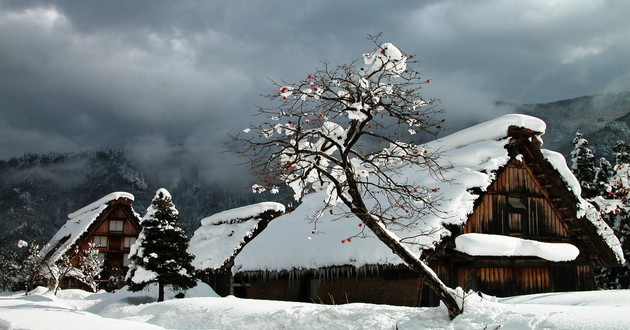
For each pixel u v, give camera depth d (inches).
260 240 1113.4
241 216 1658.5
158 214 1237.1
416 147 478.6
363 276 878.4
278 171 462.3
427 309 490.9
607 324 376.8
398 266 756.0
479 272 847.7
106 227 2218.3
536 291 892.6
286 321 557.3
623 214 1299.2
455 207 797.9
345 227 898.1
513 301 691.4
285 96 451.8
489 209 898.1
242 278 1162.0
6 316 661.9
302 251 936.9
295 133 466.6
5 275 2251.5
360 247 812.6
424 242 746.8
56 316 693.3
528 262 896.9
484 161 878.4
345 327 497.4
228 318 663.8
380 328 475.5
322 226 966.4
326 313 536.1
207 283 1631.4
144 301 1269.7
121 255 2235.5
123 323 617.9
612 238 940.0
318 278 976.3
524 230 927.0
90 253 1916.8
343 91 473.1
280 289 1050.1
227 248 1562.5
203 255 1608.0
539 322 407.2
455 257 842.2
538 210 950.4
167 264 1203.2
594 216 931.3
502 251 819.4
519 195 931.3
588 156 1669.5
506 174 928.3
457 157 908.6
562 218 973.8
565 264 941.2
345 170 470.0
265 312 634.8
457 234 812.0
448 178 858.1
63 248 2094.0
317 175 493.0
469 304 462.3
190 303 813.9
